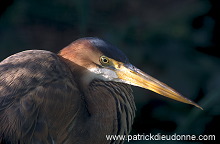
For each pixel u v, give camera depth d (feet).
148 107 35.06
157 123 34.30
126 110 21.47
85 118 20.18
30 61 19.45
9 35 39.55
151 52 38.52
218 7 41.06
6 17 40.83
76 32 40.83
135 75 21.50
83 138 20.12
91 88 20.74
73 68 20.75
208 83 36.19
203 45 39.32
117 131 21.26
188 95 35.78
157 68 37.63
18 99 18.34
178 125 32.60
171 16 41.81
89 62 20.76
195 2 42.57
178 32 40.24
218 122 32.81
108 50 20.95
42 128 18.49
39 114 18.54
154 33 40.22
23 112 18.20
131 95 22.11
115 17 42.14
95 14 41.88
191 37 39.91
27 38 39.63
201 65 37.55
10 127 17.99
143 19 41.78
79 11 34.78
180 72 37.11
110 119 20.71
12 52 38.34
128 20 41.70
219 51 38.99
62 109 19.20
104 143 20.79
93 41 20.98
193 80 36.58
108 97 20.75
